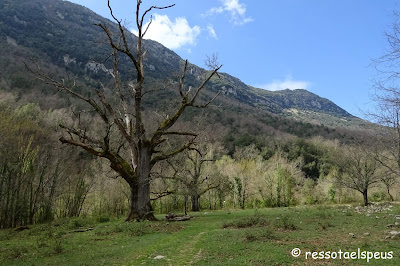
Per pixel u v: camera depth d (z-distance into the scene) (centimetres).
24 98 5188
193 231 1462
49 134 3475
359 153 3481
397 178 3691
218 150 5694
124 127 2162
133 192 2022
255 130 8725
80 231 1744
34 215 2906
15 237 1647
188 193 2656
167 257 920
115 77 2247
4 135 2741
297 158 6975
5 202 2580
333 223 1509
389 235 1073
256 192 4962
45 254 1058
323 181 5222
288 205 4856
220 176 4344
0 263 960
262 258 810
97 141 1970
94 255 991
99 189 3594
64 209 3353
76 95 1989
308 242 1025
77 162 3725
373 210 2350
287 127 10719
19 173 2595
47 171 3050
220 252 919
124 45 2006
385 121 1309
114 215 3316
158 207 4009
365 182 3447
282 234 1189
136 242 1214
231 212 3103
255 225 1526
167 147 3275
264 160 6600
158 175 2361
